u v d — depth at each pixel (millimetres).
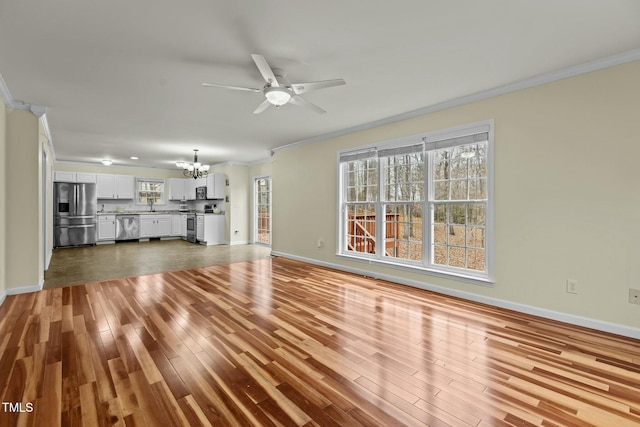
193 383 1969
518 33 2318
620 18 2125
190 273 5066
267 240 8500
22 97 3607
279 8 2018
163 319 3045
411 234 4367
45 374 2055
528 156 3178
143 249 7770
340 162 5277
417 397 1841
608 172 2729
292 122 4684
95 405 1745
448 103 3754
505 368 2162
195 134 5430
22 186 3904
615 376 2064
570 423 1627
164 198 10203
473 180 3711
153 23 2174
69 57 2656
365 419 1651
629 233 2645
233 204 8742
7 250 3820
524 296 3227
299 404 1772
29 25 2182
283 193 6582
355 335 2688
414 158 4301
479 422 1633
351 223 5238
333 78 3104
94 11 2031
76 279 4645
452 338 2631
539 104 3096
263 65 2389
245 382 1984
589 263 2834
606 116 2729
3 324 2904
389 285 4305
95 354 2332
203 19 2133
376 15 2102
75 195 8047
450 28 2258
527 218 3193
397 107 3984
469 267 3771
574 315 2918
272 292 3975
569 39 2398
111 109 4027
